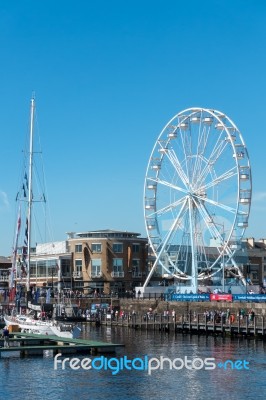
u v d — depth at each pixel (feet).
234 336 292.61
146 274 538.88
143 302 388.98
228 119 357.82
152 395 157.48
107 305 412.36
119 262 532.32
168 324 327.88
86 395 157.48
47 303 383.04
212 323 306.14
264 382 172.35
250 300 324.60
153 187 388.78
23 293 367.45
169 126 383.86
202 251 368.89
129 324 357.00
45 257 557.74
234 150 351.25
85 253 536.42
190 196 366.22
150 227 388.78
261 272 616.80
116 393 159.33
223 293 347.97
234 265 363.15
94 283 529.45
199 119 367.86
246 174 350.84
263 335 279.08
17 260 369.09
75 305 412.57
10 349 208.13
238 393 159.84
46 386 166.91
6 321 306.35
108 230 547.08
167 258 384.47
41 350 211.20
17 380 173.58
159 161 388.57
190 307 352.28
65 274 542.16
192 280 366.63
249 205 350.43
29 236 341.62
